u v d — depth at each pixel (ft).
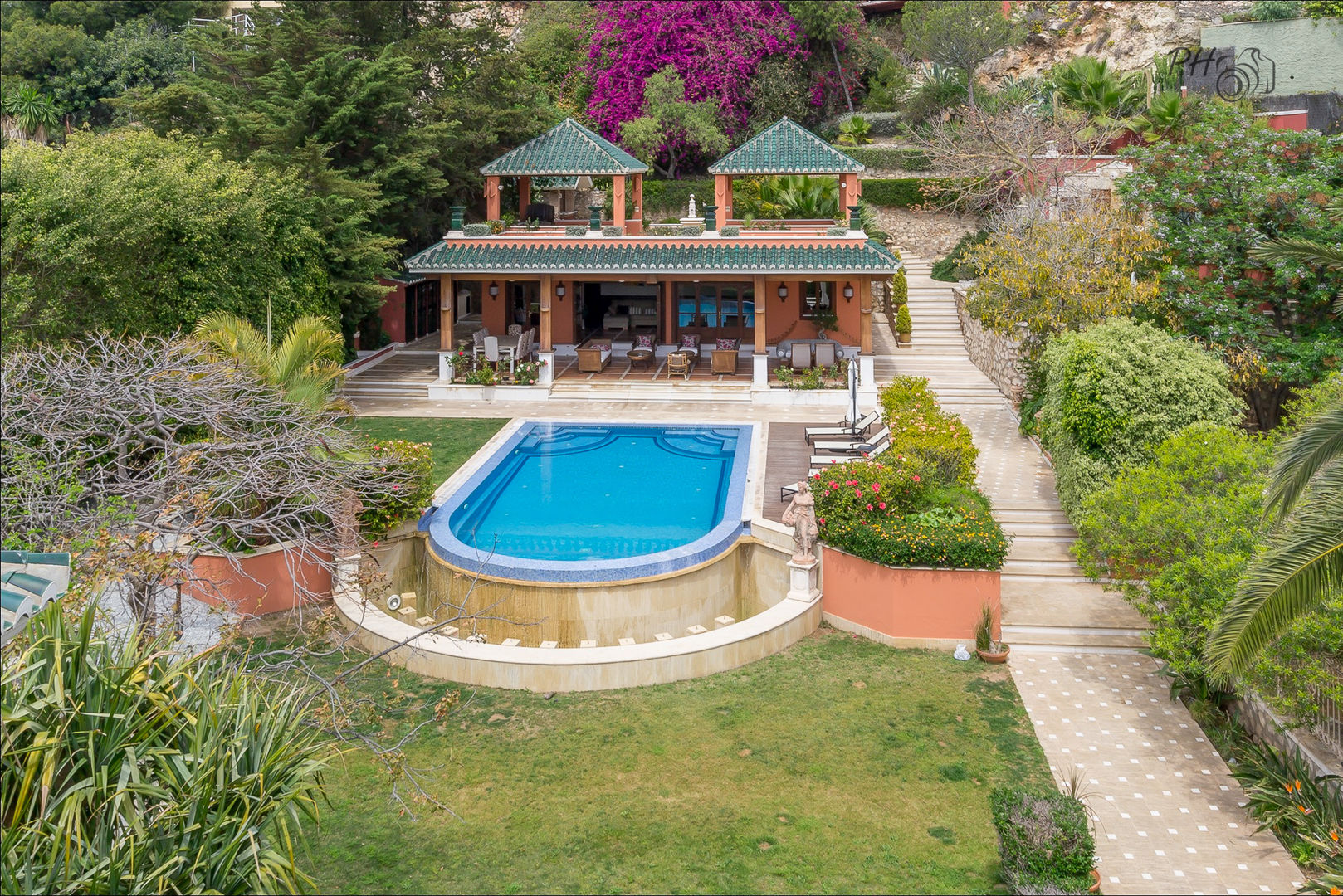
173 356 49.44
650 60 155.74
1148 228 79.61
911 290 126.00
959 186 127.44
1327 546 32.86
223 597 56.08
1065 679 52.06
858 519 57.72
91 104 187.32
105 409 44.29
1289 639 40.09
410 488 61.87
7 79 183.32
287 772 31.60
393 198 110.22
